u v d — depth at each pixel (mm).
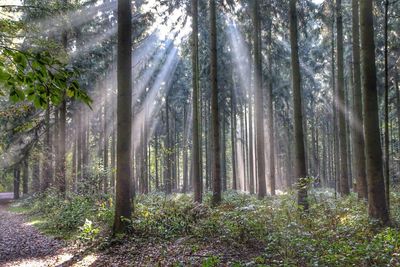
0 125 21625
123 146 10797
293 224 8555
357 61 16609
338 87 18297
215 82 16766
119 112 10820
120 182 10766
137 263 8344
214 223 10625
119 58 10867
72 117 28000
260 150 20703
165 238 10359
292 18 14266
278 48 26922
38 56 2479
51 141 25328
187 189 40719
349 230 9211
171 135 44375
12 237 13516
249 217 10227
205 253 8523
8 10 10219
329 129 42750
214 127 16641
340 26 18375
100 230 12070
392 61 23000
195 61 18297
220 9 19734
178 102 40219
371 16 10305
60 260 9500
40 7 12852
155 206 14008
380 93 23875
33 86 2539
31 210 22047
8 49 2408
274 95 28953
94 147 34188
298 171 13430
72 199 17562
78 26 20984
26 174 37812
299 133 13617
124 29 10891
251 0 20750
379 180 9992
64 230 13773
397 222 10086
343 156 17906
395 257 6680
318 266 6414
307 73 30719
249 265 6918
